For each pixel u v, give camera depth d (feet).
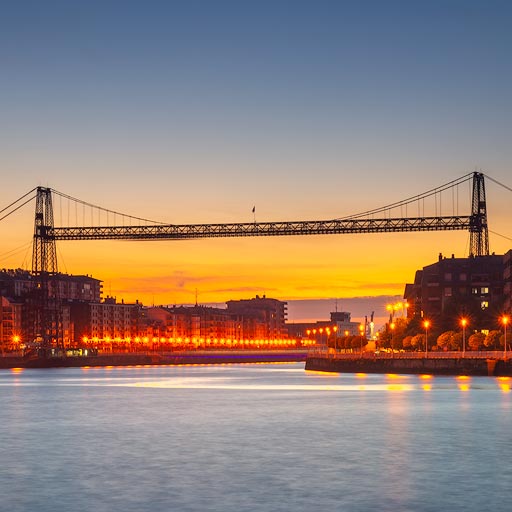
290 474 330.54
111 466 350.84
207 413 572.51
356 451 387.14
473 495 291.79
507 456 371.76
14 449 403.13
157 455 378.73
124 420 532.32
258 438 435.12
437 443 412.16
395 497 288.92
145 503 281.54
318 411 574.97
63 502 283.59
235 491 299.38
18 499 288.30
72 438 442.91
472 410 564.71
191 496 291.58
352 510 271.08
